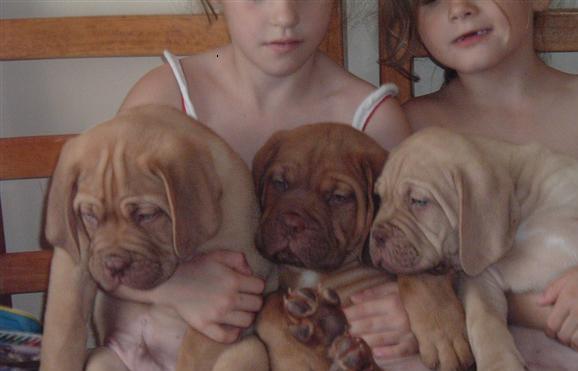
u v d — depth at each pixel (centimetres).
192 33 162
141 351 107
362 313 106
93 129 104
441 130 111
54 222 102
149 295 106
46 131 185
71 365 105
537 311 108
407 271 105
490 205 104
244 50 123
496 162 109
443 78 177
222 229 107
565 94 143
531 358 106
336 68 135
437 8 139
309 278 109
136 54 162
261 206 110
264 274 111
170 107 110
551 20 161
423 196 104
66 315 105
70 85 184
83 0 182
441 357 101
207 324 105
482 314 103
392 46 160
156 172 98
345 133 112
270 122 126
